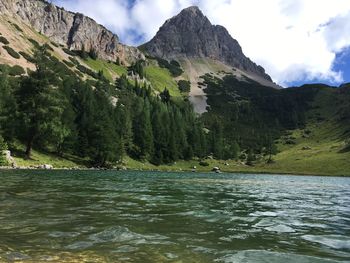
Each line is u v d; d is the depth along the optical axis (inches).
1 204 614.2
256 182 2161.7
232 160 6722.4
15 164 2492.6
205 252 352.2
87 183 1277.1
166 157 5438.0
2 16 6786.4
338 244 411.8
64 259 310.5
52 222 473.4
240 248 374.9
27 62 5629.9
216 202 829.2
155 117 5556.1
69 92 4495.6
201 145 6284.5
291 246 394.6
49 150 3553.2
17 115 2955.2
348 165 5585.6
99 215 550.0
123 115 4827.8
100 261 308.8
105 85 6284.5
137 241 388.2
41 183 1145.4
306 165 5979.3
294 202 928.3
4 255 313.4
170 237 415.2
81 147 3932.1
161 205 718.5
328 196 1205.7
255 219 587.8
